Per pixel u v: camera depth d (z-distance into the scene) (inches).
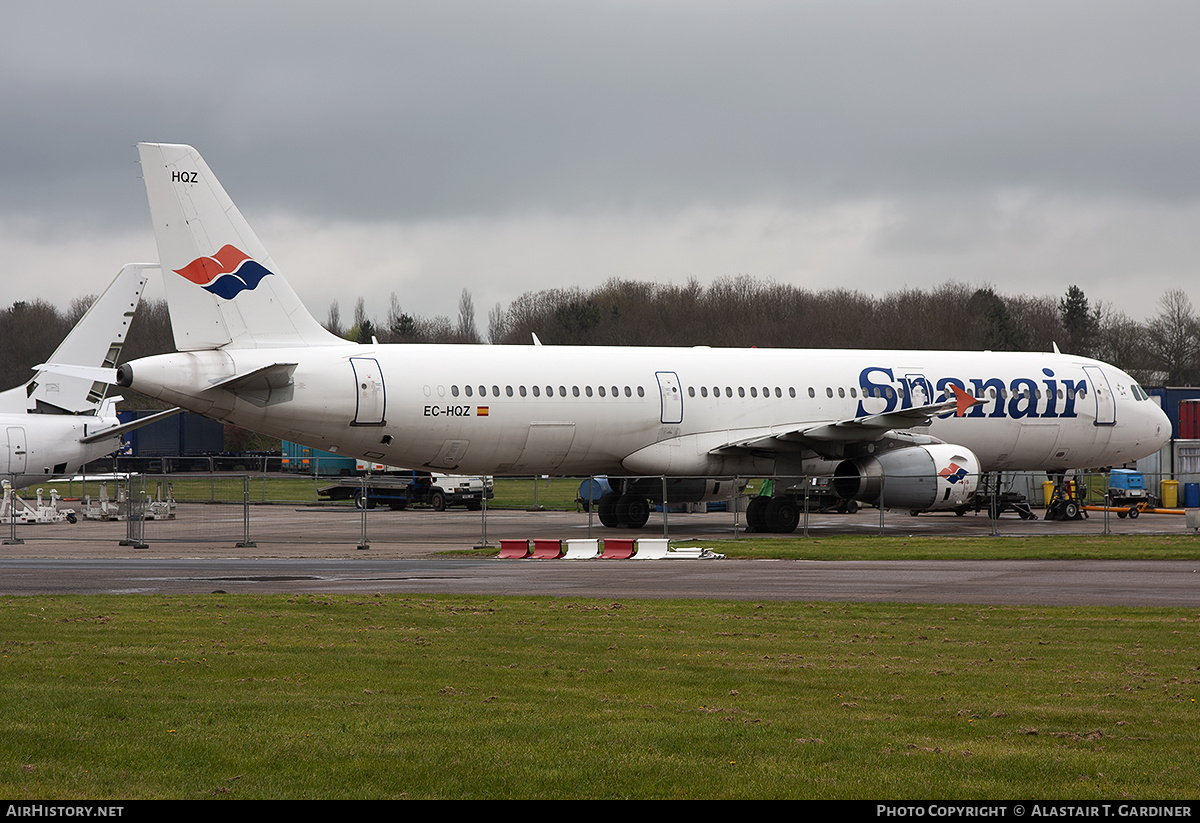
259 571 3179.1
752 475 4803.2
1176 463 6958.7
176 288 4030.5
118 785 1106.7
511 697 1507.1
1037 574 3097.9
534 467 4549.7
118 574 3080.7
